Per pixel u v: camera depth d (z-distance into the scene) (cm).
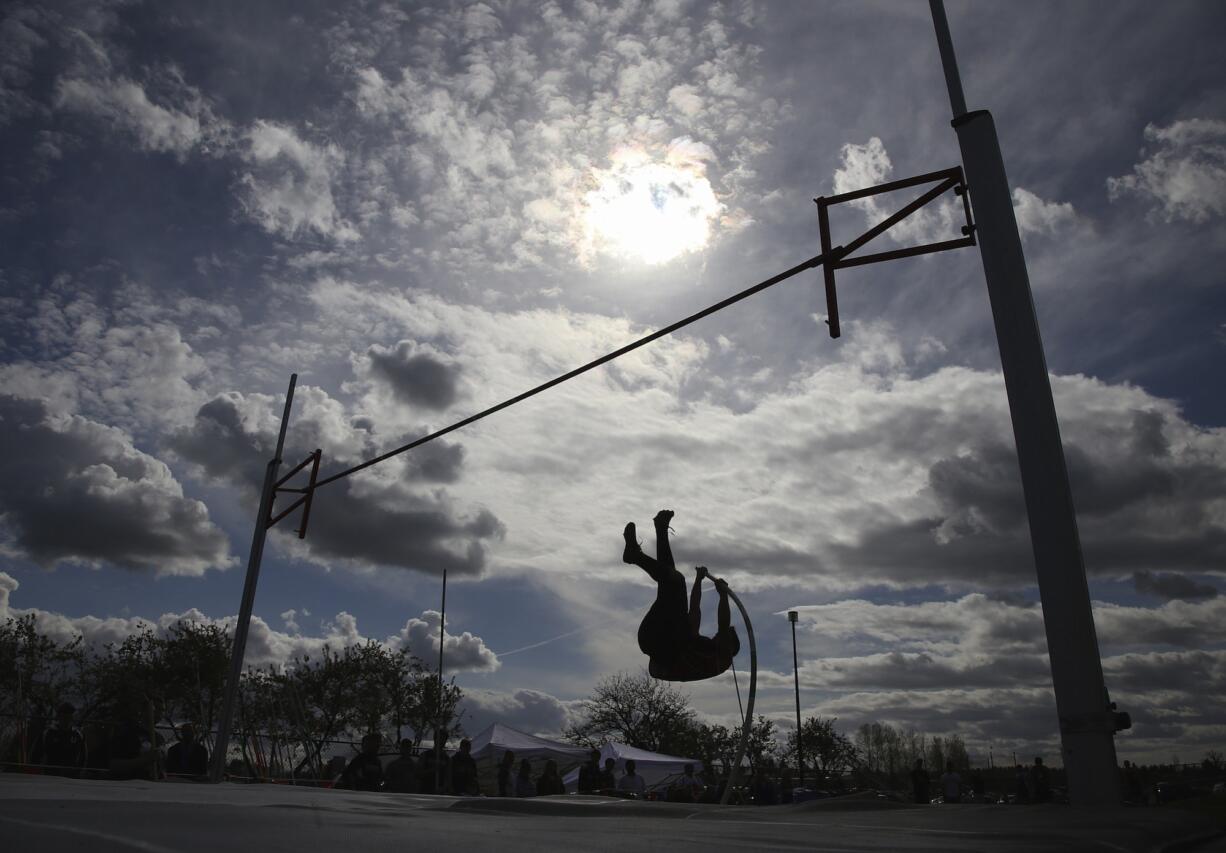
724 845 190
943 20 841
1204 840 307
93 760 955
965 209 869
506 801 316
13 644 2948
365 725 4038
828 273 945
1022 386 659
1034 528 621
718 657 552
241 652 1683
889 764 9050
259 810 227
